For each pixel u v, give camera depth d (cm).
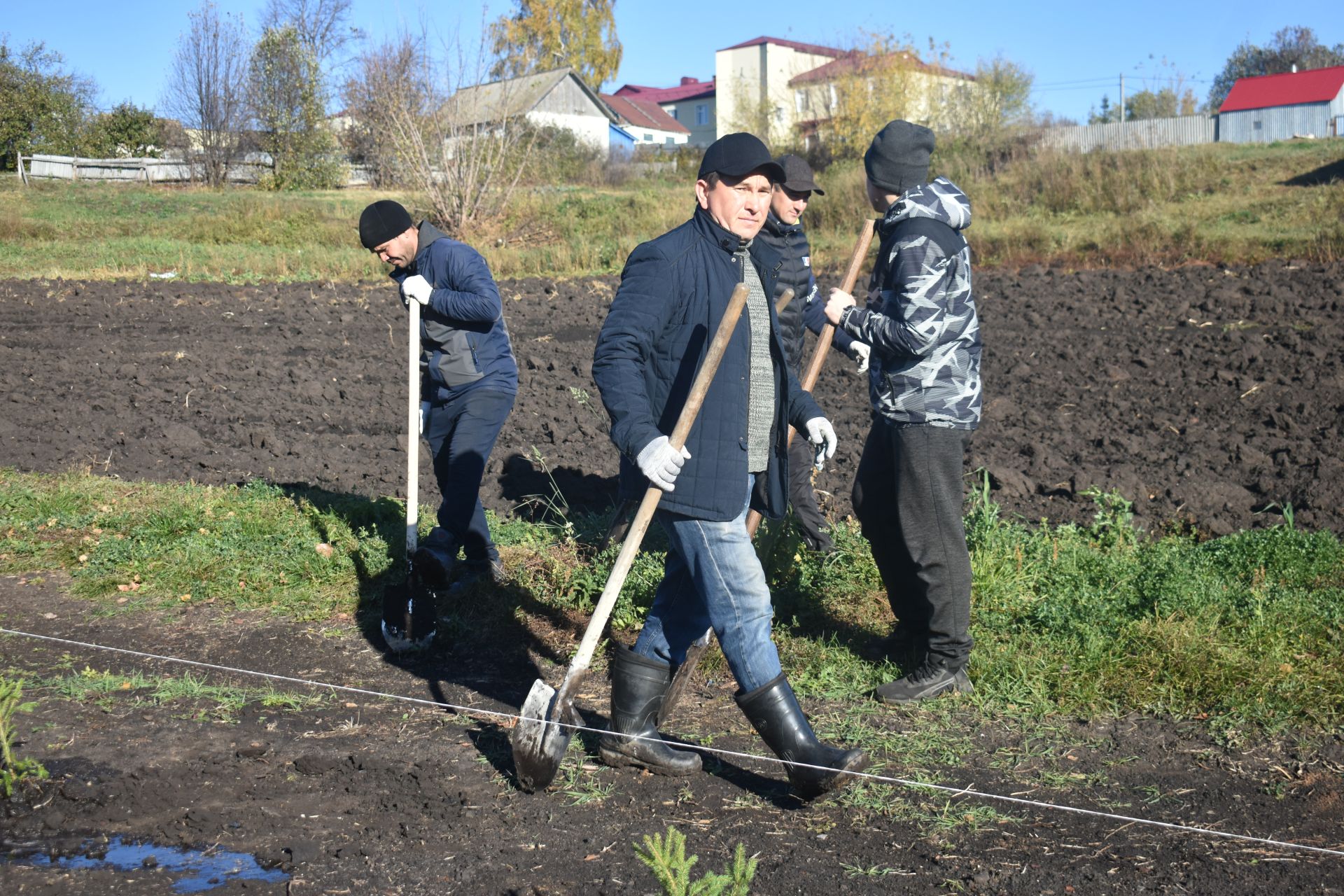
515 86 2938
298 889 289
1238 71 8044
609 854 307
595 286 1759
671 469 308
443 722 402
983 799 340
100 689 422
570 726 335
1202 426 825
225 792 344
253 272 2078
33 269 2066
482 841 315
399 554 576
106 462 778
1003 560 510
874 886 291
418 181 2638
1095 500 604
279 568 567
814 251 2044
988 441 804
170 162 4031
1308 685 400
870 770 358
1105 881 293
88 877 296
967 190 2442
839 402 963
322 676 450
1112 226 1952
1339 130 4978
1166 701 406
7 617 512
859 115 3497
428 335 521
